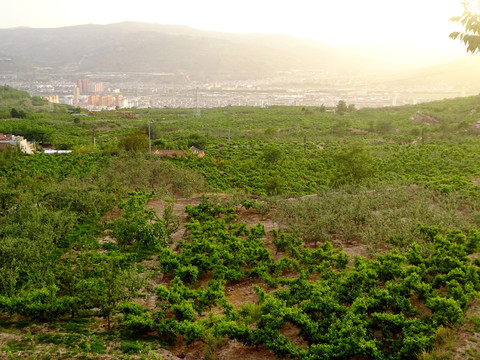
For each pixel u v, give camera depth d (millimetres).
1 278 15914
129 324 13625
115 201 30047
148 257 21859
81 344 12789
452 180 40844
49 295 14867
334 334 12430
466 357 11234
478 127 101000
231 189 42062
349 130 115938
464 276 15672
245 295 17391
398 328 13219
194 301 16094
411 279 15016
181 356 12969
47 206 27344
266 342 12406
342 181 40000
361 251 21469
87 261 18828
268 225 27031
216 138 97688
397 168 54500
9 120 112438
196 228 25219
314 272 19078
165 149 73438
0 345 12453
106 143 81250
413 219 24656
